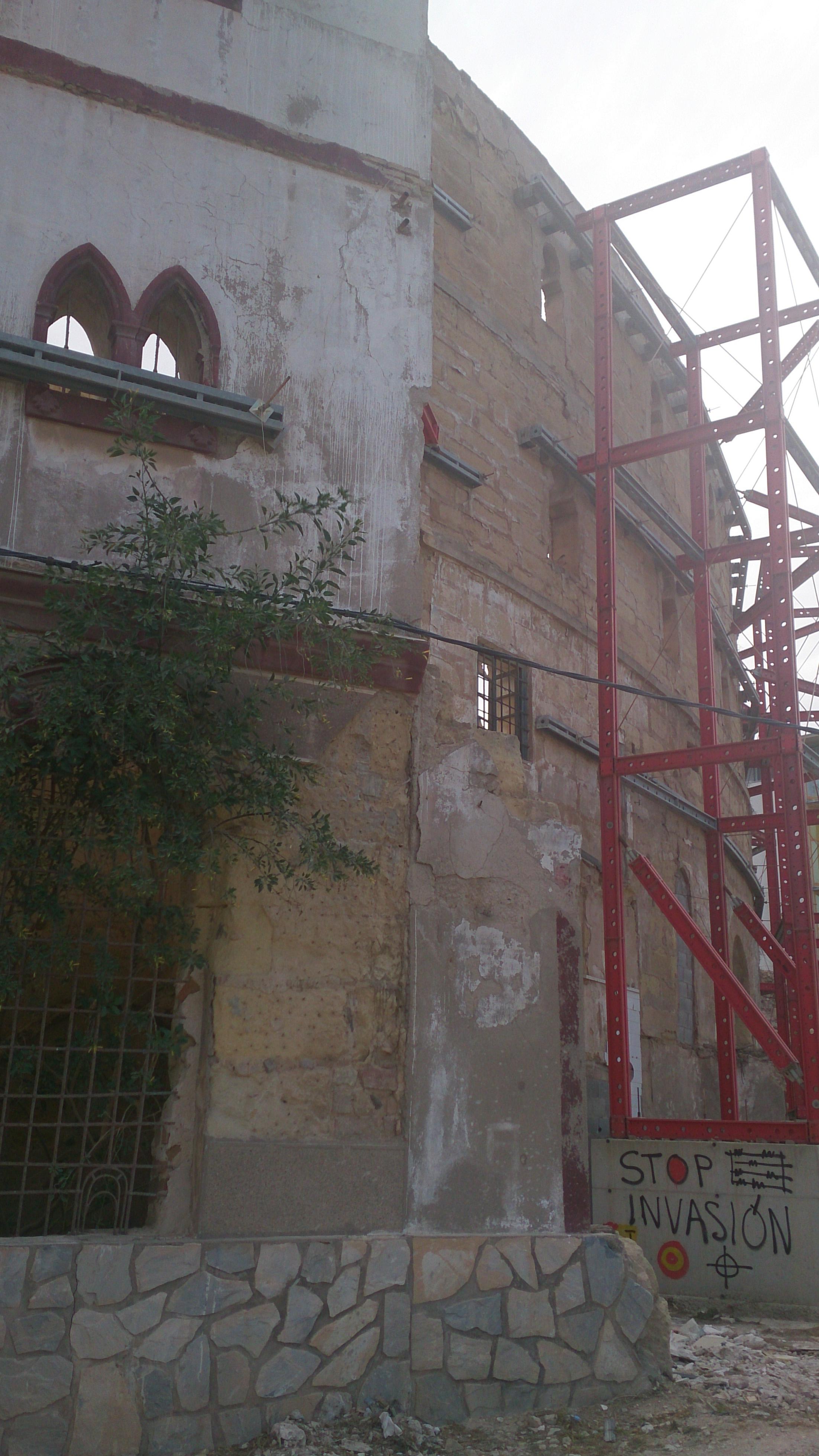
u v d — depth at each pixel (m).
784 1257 10.66
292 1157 6.23
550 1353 6.53
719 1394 6.96
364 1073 6.59
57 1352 5.38
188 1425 5.54
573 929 7.59
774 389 13.46
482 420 15.28
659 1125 11.81
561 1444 5.94
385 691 7.23
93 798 5.88
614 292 18.64
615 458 14.13
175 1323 5.65
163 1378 5.55
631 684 17.67
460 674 13.63
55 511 6.59
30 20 7.20
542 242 17.69
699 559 16.91
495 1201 6.75
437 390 14.60
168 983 6.51
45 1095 5.99
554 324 17.86
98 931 6.36
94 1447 5.34
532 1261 6.65
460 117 16.22
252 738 6.66
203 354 7.34
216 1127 6.09
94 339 7.45
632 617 18.27
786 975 15.00
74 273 7.06
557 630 15.78
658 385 21.22
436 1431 5.97
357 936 6.75
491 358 15.71
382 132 8.30
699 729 20.70
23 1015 6.51
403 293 8.07
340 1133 6.42
